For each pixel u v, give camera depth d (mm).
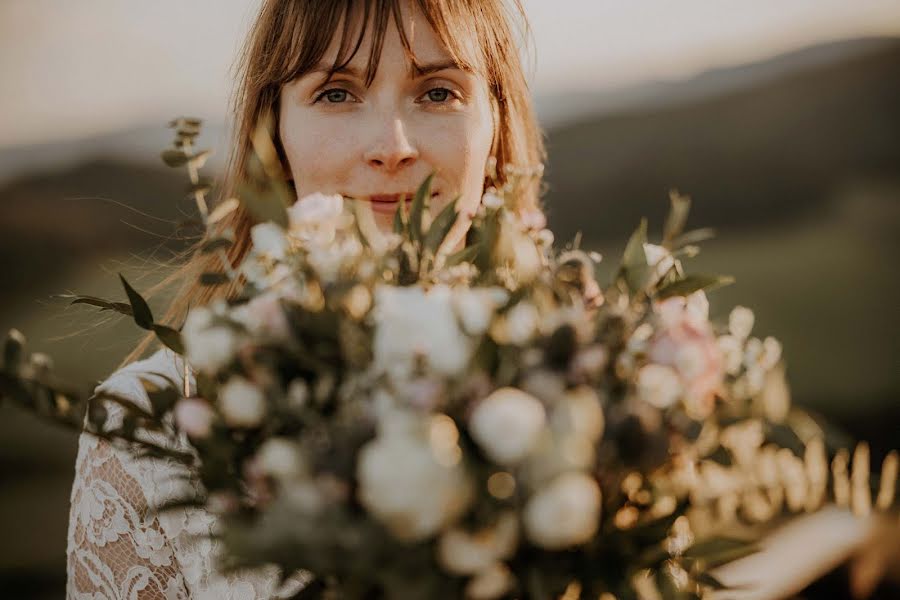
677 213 1128
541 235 1148
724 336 1034
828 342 6711
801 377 6406
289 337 891
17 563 4945
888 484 1106
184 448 1421
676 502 914
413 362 837
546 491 775
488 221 1101
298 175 1572
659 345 906
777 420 947
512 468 790
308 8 1509
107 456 1469
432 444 780
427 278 1023
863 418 5848
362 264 984
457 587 808
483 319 873
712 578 981
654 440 842
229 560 868
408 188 1528
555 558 846
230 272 1039
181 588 1448
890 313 6895
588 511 776
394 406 823
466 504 781
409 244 1053
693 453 913
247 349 890
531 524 775
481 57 1604
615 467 848
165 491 1429
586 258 1058
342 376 885
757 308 7391
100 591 1472
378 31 1479
